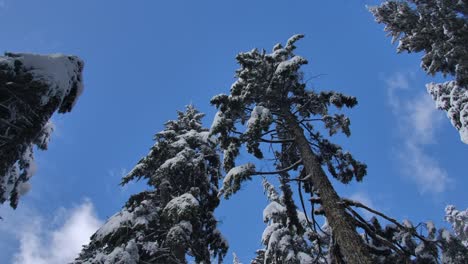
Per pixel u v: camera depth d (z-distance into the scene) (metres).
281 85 12.62
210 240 15.53
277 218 16.56
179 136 16.36
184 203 12.27
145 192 15.26
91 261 10.98
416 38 21.14
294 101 13.58
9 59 7.97
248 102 12.96
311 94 13.15
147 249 12.27
